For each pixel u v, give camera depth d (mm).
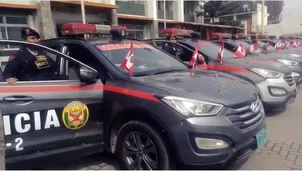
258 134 3139
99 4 15328
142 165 3156
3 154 2771
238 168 3414
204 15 35625
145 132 3031
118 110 3178
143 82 3170
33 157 2934
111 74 3412
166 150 2932
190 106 2818
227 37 10039
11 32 12375
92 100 3270
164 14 20906
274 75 5441
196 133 2750
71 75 3314
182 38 7109
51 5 13945
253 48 8500
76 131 3174
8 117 2764
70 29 3945
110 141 3375
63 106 3068
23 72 3314
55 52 3311
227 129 2799
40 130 2947
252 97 3221
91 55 3678
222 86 3217
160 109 2871
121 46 3994
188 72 3811
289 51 11070
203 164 2805
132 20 19609
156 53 4320
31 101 2900
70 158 3189
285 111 5984
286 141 4281
